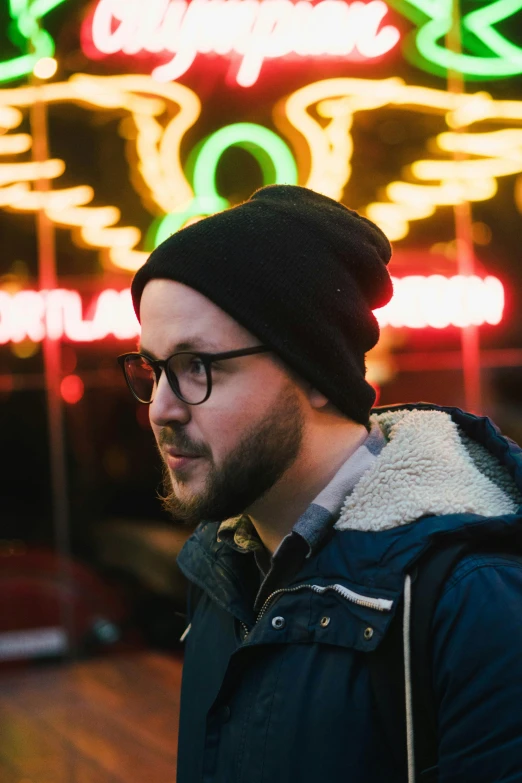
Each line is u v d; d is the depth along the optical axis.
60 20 4.74
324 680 1.15
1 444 5.79
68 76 4.79
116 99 4.72
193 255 1.21
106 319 4.58
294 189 1.38
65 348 5.24
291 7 4.51
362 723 1.11
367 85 4.89
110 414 5.87
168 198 4.85
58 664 4.79
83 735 3.84
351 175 5.71
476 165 5.00
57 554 5.15
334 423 1.30
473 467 1.26
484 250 5.94
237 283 1.19
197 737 1.36
